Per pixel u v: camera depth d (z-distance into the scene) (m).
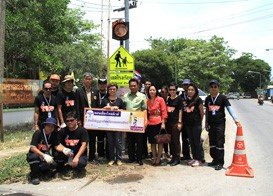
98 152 9.39
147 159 9.55
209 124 8.71
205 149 10.99
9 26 17.25
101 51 33.56
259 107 41.03
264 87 110.06
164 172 8.20
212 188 7.07
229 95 80.31
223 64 69.62
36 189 7.08
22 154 9.88
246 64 110.00
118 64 10.24
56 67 19.86
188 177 7.80
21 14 17.59
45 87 8.49
